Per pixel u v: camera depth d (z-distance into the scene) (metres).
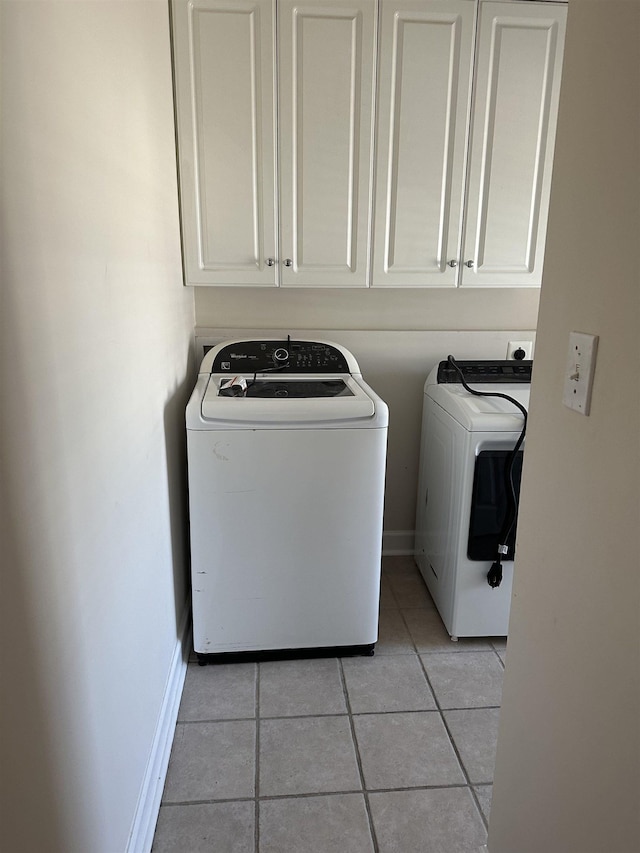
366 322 2.45
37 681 0.76
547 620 0.96
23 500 0.72
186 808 1.43
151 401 1.49
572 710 0.88
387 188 2.04
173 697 1.70
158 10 1.65
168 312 1.77
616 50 0.74
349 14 1.85
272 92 1.90
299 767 1.55
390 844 1.35
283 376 2.12
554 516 0.93
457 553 1.96
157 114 1.61
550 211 0.92
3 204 0.67
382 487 1.85
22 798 0.72
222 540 1.83
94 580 1.00
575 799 0.88
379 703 1.78
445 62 1.93
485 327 2.49
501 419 1.83
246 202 2.01
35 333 0.76
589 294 0.82
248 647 1.93
